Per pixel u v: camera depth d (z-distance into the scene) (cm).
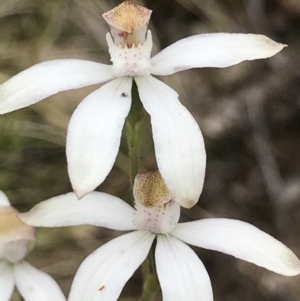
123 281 9
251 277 16
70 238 16
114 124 8
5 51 16
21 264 9
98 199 9
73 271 15
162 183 9
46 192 16
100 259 9
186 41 9
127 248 9
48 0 16
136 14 9
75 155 8
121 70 9
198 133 8
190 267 9
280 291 15
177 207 9
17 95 8
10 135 15
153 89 9
